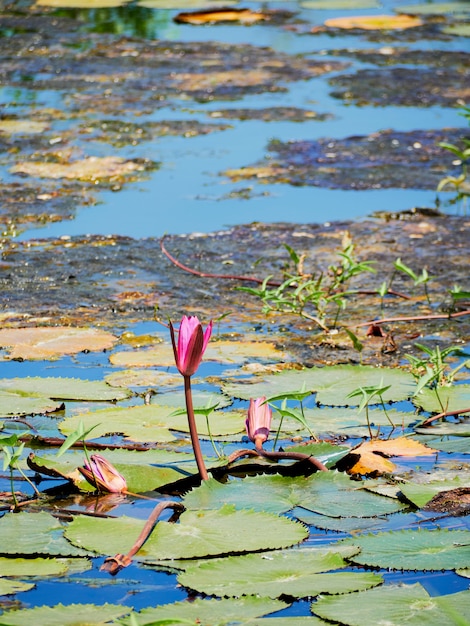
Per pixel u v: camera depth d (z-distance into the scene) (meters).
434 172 11.08
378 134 12.71
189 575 3.48
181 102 14.45
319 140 12.39
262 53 18.22
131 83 15.66
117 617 3.21
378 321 6.87
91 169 11.10
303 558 3.62
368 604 3.25
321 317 7.00
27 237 8.92
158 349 6.36
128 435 4.98
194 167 11.21
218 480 4.56
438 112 13.95
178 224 9.34
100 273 8.04
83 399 5.50
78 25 21.16
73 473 4.46
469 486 4.35
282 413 4.60
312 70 16.77
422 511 4.13
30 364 6.09
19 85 15.46
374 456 4.68
